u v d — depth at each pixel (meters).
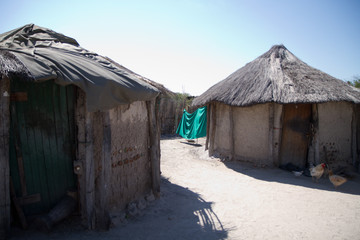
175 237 3.90
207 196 5.85
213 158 9.95
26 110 3.72
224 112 9.78
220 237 3.93
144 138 5.46
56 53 3.87
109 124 4.04
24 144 3.75
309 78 8.37
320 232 4.07
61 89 3.89
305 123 8.39
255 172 8.02
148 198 5.29
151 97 4.89
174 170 8.27
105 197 3.99
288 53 9.77
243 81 9.04
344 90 8.15
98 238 3.71
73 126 4.02
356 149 8.93
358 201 5.48
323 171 6.95
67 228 3.90
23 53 3.55
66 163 4.06
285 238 3.89
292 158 8.58
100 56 4.74
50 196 4.01
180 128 15.52
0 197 3.39
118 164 4.56
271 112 8.33
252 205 5.26
